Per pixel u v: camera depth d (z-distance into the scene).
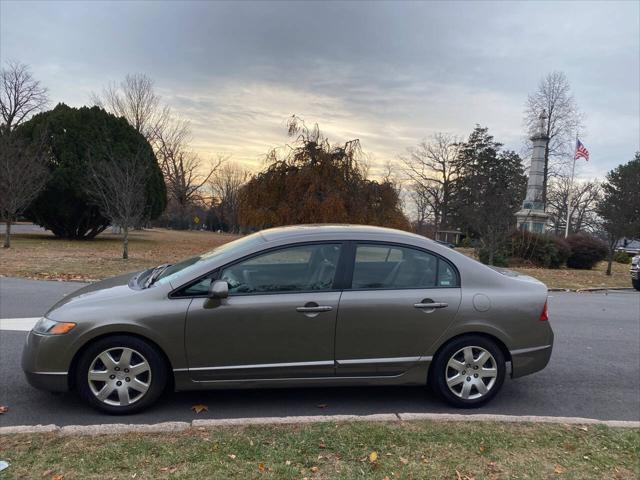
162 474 3.02
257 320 4.08
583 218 57.31
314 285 4.23
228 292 4.07
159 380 4.08
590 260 23.06
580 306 11.12
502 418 4.00
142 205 19.62
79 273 12.20
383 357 4.27
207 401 4.46
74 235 26.30
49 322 4.03
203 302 4.05
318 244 4.33
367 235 4.42
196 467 3.11
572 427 3.92
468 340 4.39
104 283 4.71
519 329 4.44
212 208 76.94
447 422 3.89
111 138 25.03
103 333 3.97
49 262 14.26
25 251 17.62
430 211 59.38
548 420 4.02
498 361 4.45
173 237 36.25
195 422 3.71
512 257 22.19
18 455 3.17
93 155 23.36
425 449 3.45
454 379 4.41
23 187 19.19
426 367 4.36
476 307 4.37
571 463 3.35
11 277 11.47
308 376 4.21
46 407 4.23
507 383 5.31
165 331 4.00
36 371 3.97
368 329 4.21
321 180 20.72
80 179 23.27
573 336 7.76
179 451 3.29
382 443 3.50
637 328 8.63
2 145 20.28
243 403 4.44
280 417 3.90
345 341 4.20
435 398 4.70
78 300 4.16
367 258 4.36
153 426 3.61
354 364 4.23
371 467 3.19
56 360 3.96
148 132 48.44
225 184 74.94
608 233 20.56
